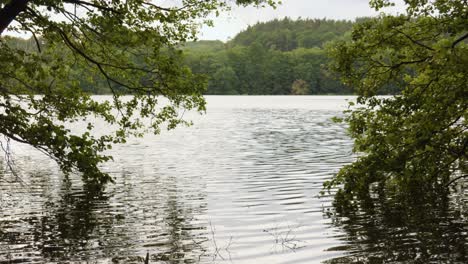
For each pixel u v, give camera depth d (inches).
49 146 512.7
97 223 556.4
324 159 1078.4
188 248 466.6
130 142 1481.3
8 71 517.0
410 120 514.9
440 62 462.6
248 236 506.6
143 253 451.2
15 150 1274.6
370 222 552.1
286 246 471.2
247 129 1924.2
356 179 584.1
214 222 563.2
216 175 890.7
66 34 552.7
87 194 720.3
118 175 896.9
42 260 430.9
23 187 771.4
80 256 441.7
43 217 582.6
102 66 585.0
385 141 537.0
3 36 546.6
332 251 453.1
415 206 623.8
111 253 450.9
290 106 3796.8
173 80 561.0
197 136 1659.7
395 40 513.0
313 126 2044.8
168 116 613.0
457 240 476.1
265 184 797.9
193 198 693.9
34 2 459.8
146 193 729.6
